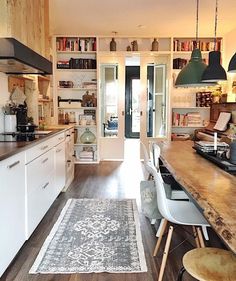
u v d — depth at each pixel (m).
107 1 4.04
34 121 4.47
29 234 2.61
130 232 2.91
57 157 3.77
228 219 1.25
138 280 2.12
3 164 2.02
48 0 4.00
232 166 2.23
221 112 5.52
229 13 4.55
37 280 2.12
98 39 6.31
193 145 3.68
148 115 6.80
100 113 6.59
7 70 3.54
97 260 2.38
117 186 4.63
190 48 6.28
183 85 3.75
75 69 6.40
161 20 4.98
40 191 2.95
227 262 1.47
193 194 1.66
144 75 6.68
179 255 2.48
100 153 6.77
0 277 2.02
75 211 3.49
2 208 2.01
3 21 2.64
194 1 4.03
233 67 2.78
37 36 3.54
